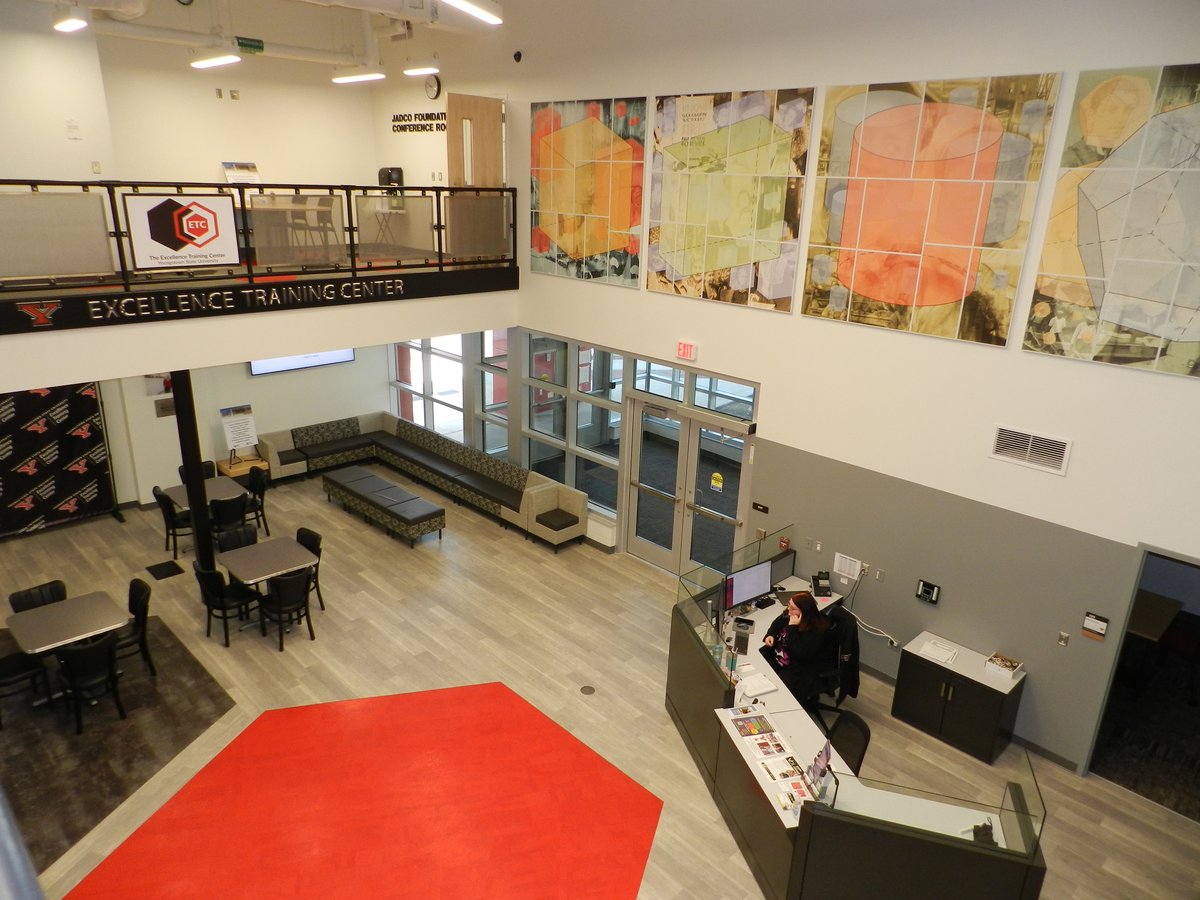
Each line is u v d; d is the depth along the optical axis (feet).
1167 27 18.60
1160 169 19.31
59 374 24.35
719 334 29.63
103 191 31.65
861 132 24.17
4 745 24.04
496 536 38.11
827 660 24.25
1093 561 22.35
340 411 47.88
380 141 43.29
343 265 30.83
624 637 30.07
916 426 25.05
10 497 36.37
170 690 26.61
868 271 24.99
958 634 25.55
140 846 20.65
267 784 22.71
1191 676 27.58
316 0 28.76
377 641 29.43
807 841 17.66
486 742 24.48
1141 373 20.61
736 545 31.76
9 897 1.65
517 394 39.52
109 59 34.94
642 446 34.86
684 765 23.84
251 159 39.81
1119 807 22.58
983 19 21.21
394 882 19.77
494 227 35.24
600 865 20.38
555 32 31.94
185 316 26.40
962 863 16.85
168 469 40.52
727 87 27.07
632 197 31.01
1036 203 21.35
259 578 28.50
